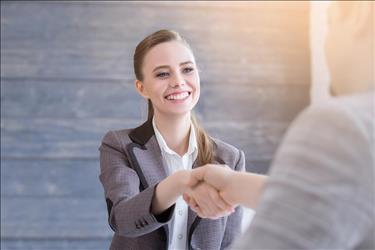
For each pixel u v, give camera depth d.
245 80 2.45
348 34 0.62
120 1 2.40
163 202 0.99
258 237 0.54
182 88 1.23
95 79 2.39
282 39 2.47
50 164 2.37
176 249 1.20
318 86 2.40
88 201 2.38
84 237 2.38
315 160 0.54
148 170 1.21
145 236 1.16
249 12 2.46
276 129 2.46
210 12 2.44
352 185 0.52
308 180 0.53
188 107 1.25
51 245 2.36
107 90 2.39
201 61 2.43
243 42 2.45
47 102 2.37
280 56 2.47
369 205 0.52
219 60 2.44
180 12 2.43
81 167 2.38
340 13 0.64
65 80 2.38
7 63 2.35
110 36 2.40
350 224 0.52
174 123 1.26
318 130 0.55
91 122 2.38
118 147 1.23
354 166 0.53
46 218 2.36
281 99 2.47
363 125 0.54
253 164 2.44
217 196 0.88
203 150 1.27
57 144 2.37
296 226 0.52
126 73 2.40
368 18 0.60
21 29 2.36
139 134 1.27
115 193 1.13
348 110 0.55
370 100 0.57
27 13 2.36
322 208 0.52
